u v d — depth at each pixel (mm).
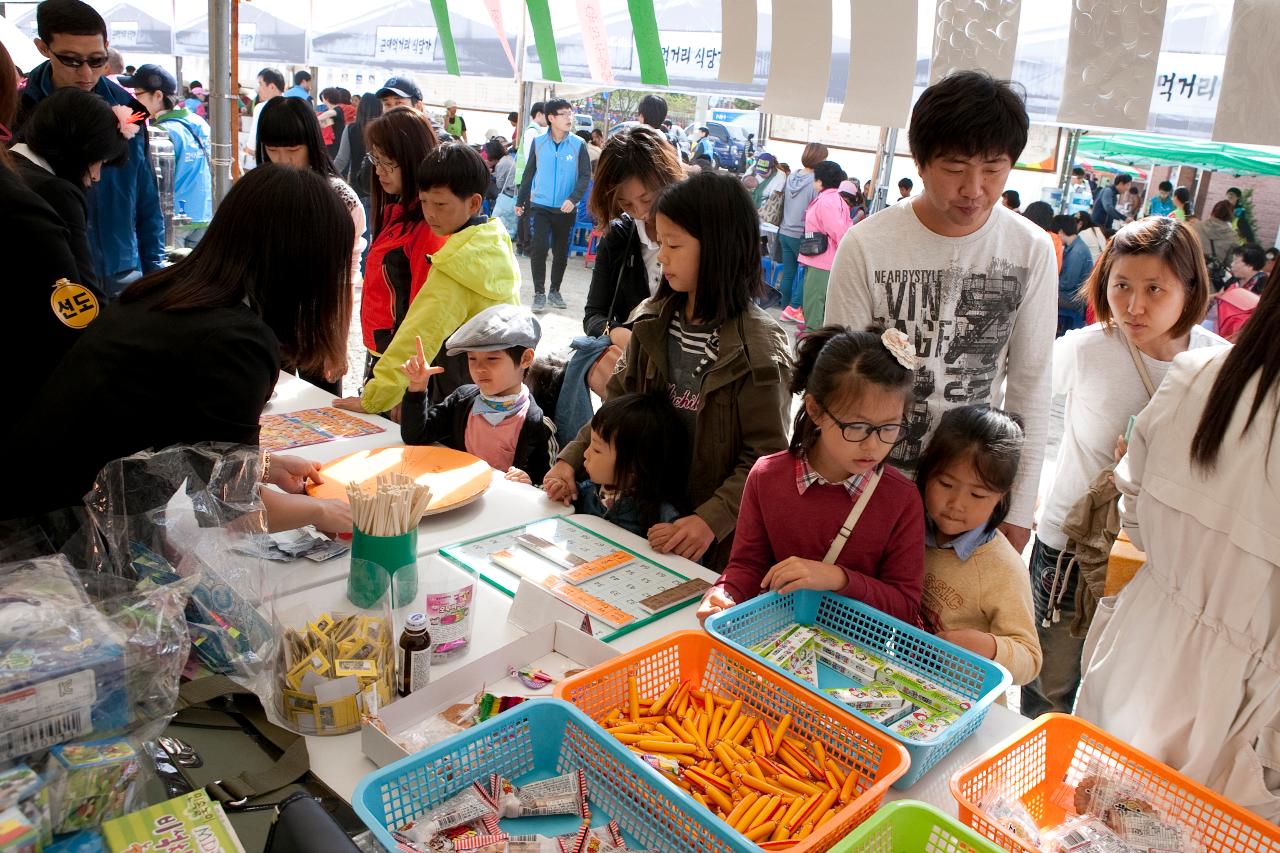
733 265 1843
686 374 1978
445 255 2547
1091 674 1480
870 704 1276
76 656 896
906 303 1827
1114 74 1581
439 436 2422
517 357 2326
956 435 1553
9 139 2521
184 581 1149
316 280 1418
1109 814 1133
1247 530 1215
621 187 2613
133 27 7707
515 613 1520
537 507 2021
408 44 4848
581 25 2656
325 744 1184
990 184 1615
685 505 1998
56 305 1777
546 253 7000
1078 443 2242
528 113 7855
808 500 1562
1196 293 2051
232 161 3693
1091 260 5250
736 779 1135
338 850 803
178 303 1338
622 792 1092
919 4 1826
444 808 1042
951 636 1453
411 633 1279
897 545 1535
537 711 1147
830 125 8008
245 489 1341
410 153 2861
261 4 5555
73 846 863
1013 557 1610
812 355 1640
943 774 1233
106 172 3361
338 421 2396
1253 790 1242
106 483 1278
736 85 2301
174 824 919
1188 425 1302
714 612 1467
